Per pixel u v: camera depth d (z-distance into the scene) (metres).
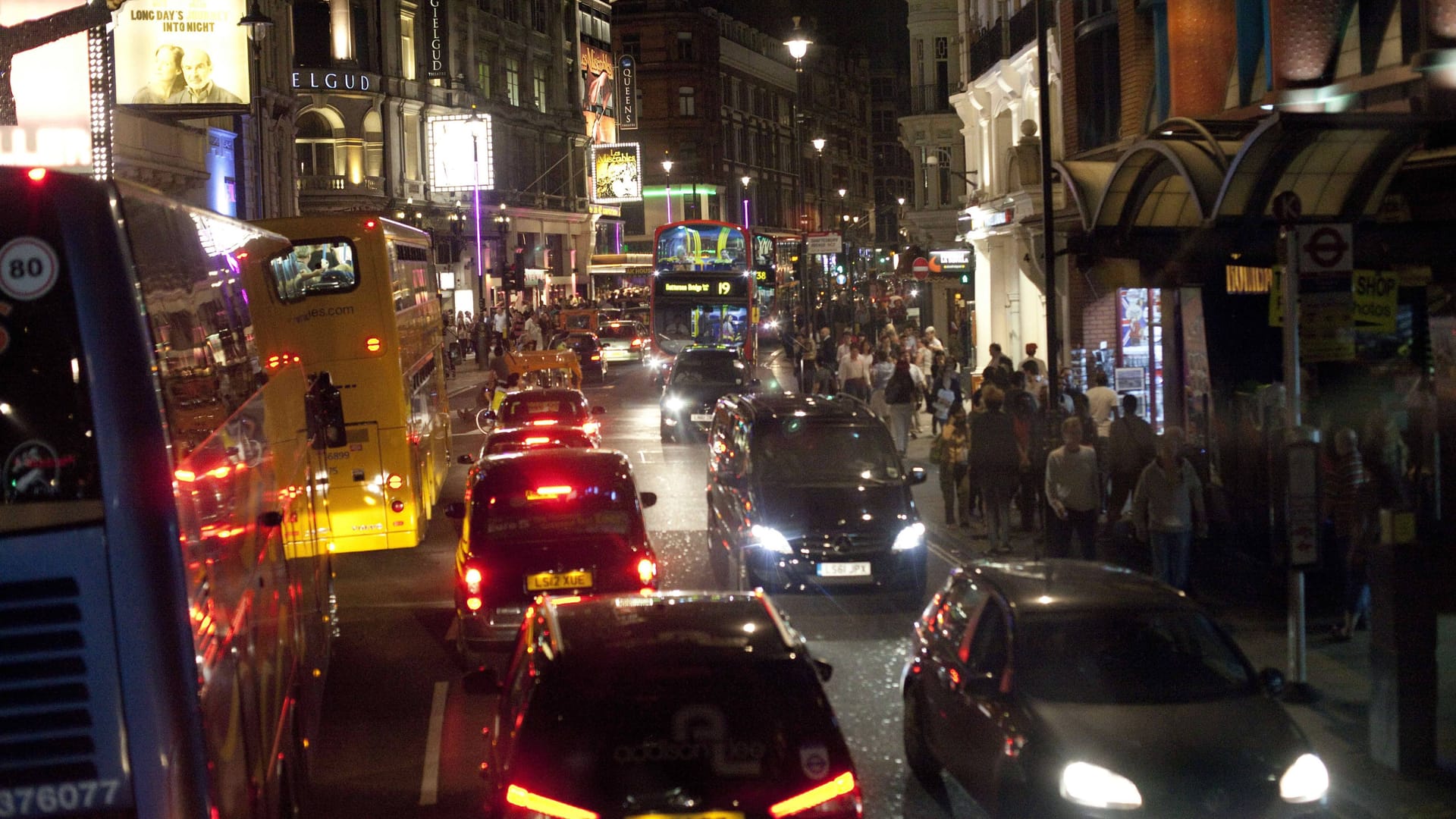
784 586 13.94
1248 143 11.65
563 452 12.73
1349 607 11.82
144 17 29.45
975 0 38.59
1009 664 7.95
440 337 24.58
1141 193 14.45
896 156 147.88
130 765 4.29
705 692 5.93
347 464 17.44
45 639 4.28
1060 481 14.21
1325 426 14.71
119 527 4.31
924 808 8.64
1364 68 15.02
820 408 15.44
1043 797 7.23
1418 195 13.88
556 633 6.40
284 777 7.30
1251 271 17.05
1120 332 24.80
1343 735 9.43
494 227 72.44
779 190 118.06
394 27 63.03
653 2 99.88
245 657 5.89
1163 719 7.47
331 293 17.20
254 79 42.00
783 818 5.75
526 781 5.79
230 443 6.14
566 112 83.31
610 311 61.38
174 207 5.79
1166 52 21.69
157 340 4.74
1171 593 8.48
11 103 11.59
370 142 61.81
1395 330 14.76
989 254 36.59
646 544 12.07
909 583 14.13
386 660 12.71
